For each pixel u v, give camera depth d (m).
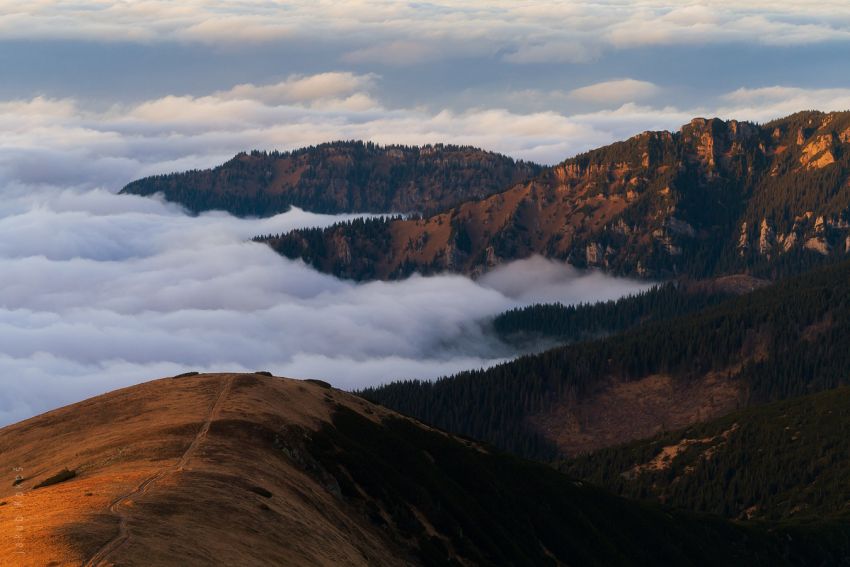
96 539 71.88
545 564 160.00
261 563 80.50
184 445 120.00
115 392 158.75
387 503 134.25
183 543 76.31
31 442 138.75
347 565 97.31
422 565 125.12
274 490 108.25
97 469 110.69
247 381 158.25
